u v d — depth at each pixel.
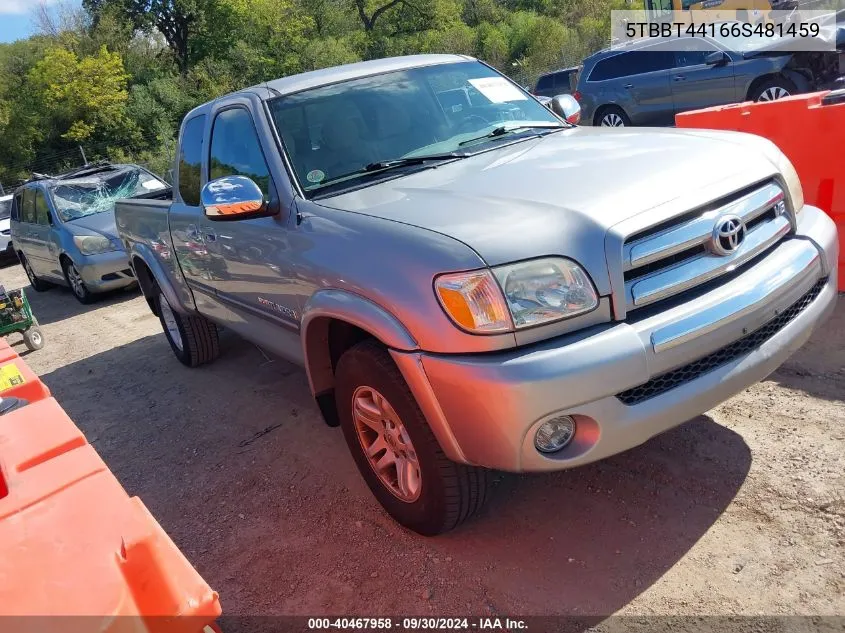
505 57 43.97
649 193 2.78
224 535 3.53
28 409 2.00
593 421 2.54
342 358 3.12
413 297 2.66
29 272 12.80
